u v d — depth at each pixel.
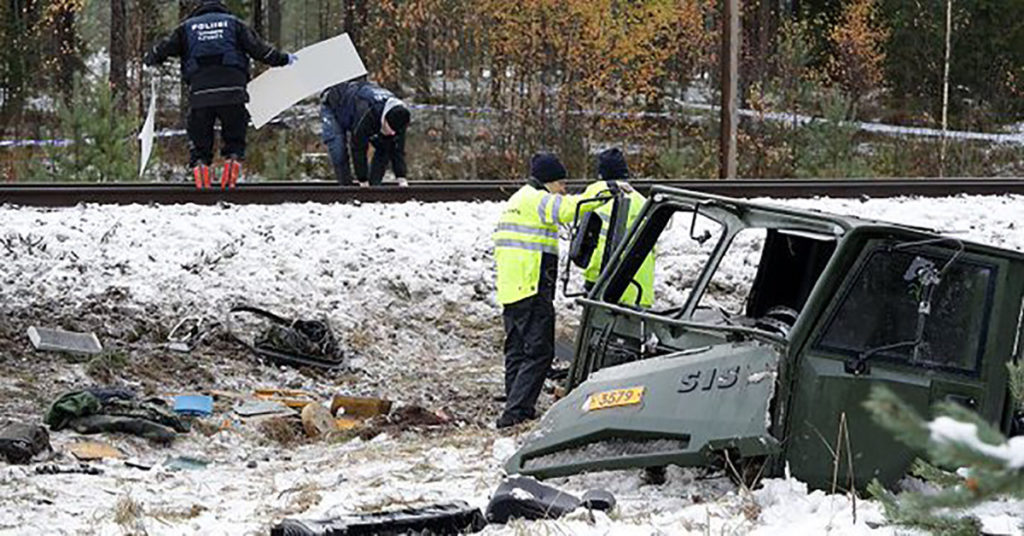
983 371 14.59
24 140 63.84
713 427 14.12
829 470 14.02
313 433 20.94
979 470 7.05
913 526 8.83
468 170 63.66
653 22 71.06
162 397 22.06
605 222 20.08
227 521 14.71
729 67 46.06
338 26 86.19
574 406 15.58
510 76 69.38
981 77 77.38
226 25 32.44
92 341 23.59
